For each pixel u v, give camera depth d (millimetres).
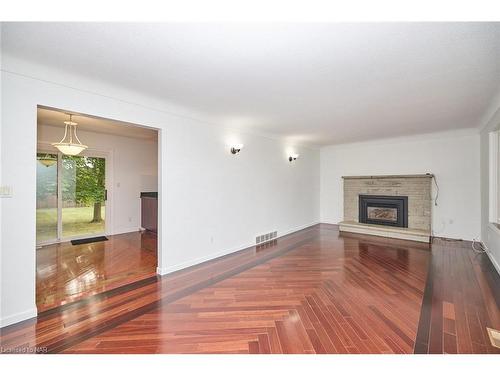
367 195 6301
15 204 2188
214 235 4109
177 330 2076
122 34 1804
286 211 5902
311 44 1930
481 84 2723
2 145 2117
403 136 5613
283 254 4305
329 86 2768
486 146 4238
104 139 5734
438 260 3908
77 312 2365
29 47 1983
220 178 4223
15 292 2182
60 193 5160
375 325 2135
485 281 3076
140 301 2590
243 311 2383
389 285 2969
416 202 5551
